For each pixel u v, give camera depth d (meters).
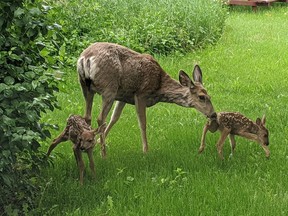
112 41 14.52
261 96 12.21
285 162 8.89
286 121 10.58
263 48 16.19
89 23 14.91
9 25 7.30
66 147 9.15
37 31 7.32
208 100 8.91
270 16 21.72
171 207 7.53
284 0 24.11
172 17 16.30
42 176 8.23
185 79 9.02
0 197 7.43
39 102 7.07
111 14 15.69
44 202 7.66
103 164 8.64
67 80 12.44
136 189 7.93
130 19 15.81
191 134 9.74
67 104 11.23
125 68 8.86
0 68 7.33
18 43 7.36
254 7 22.67
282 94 12.29
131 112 10.95
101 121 8.77
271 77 13.50
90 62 8.71
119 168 8.57
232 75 13.64
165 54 15.09
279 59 15.06
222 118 8.81
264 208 7.54
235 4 22.89
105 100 8.77
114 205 7.64
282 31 18.80
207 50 15.67
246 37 17.66
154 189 7.93
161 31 15.36
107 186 7.97
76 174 8.40
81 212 7.47
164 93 9.07
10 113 7.00
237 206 7.61
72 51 13.90
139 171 8.45
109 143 9.43
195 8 17.25
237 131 8.85
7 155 6.92
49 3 8.21
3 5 7.21
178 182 8.17
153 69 9.01
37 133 7.07
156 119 10.59
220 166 8.71
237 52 15.69
